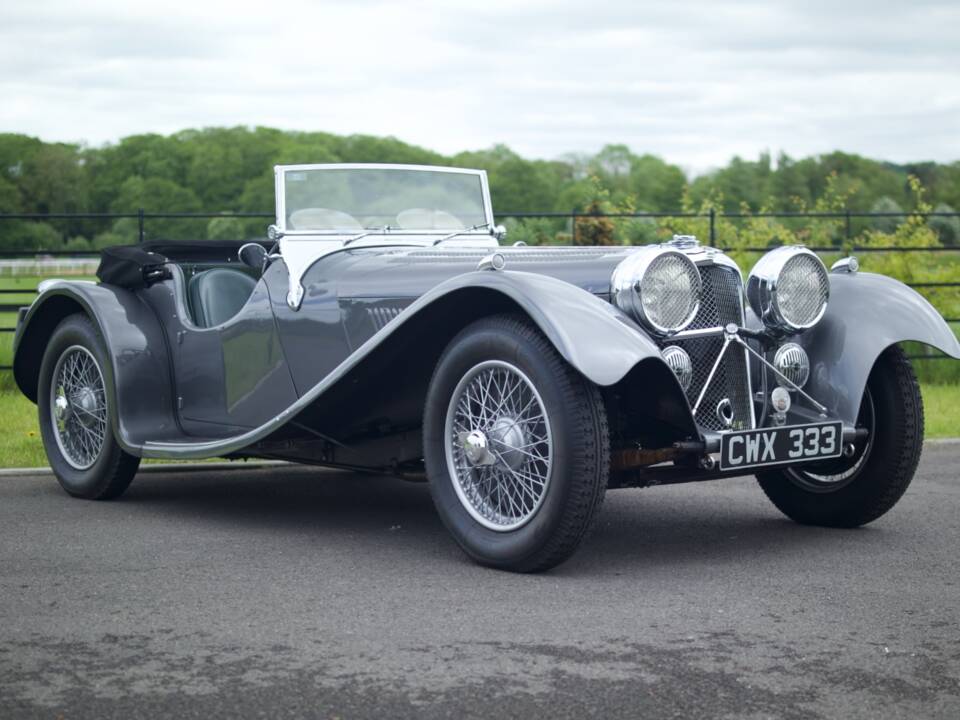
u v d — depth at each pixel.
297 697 2.76
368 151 46.16
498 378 4.07
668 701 2.73
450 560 4.22
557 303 3.81
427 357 4.43
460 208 5.93
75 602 3.61
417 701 2.73
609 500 5.52
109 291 5.66
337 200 5.61
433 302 4.06
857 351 4.55
